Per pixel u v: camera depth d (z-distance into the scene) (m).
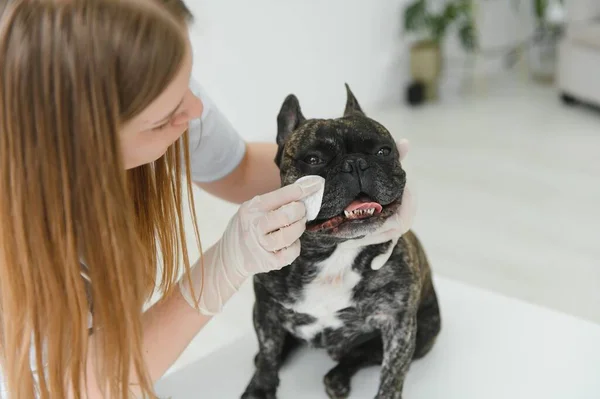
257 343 1.51
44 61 0.83
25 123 0.84
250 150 1.56
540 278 2.78
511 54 5.66
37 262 0.90
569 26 4.70
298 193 1.06
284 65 4.38
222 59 3.99
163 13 0.89
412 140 4.36
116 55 0.85
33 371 1.06
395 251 1.20
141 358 0.98
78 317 0.93
